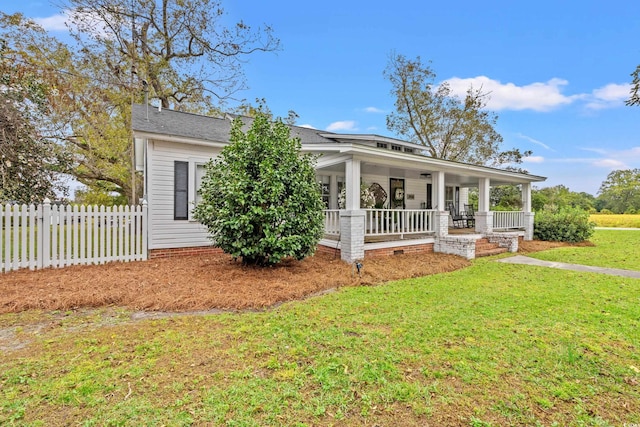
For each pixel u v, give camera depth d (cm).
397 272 675
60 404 218
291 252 598
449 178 1352
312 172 667
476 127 2244
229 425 200
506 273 688
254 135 620
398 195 1415
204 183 641
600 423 205
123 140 1675
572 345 316
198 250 894
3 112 788
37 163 899
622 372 266
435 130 2294
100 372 259
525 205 1346
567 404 224
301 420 205
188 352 297
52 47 1453
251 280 553
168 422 201
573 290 536
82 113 1513
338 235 842
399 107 2336
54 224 650
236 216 582
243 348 305
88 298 445
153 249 823
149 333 342
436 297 494
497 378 256
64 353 294
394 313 414
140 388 237
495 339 329
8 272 599
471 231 1254
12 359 282
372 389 239
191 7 1692
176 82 1847
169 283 532
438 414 212
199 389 236
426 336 337
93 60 1560
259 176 601
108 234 718
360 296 498
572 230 1278
